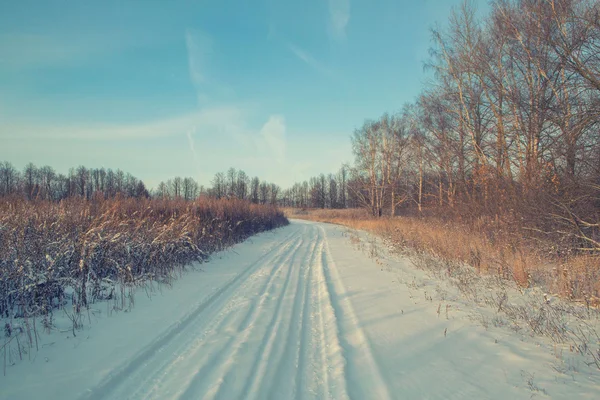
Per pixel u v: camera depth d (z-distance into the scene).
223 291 7.27
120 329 4.82
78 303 5.45
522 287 7.16
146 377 3.53
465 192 15.82
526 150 12.17
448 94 16.77
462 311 5.79
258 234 21.03
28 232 6.49
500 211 11.88
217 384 3.32
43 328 4.70
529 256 8.63
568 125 9.57
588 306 5.52
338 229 28.16
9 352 3.96
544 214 9.59
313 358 4.07
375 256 12.14
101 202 10.30
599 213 8.94
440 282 7.97
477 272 8.61
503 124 13.64
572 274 6.79
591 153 8.84
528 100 12.11
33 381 3.38
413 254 11.59
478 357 4.06
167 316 5.44
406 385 3.41
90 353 4.02
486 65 13.59
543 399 3.13
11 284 5.27
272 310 5.93
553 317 5.24
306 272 9.66
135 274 7.60
